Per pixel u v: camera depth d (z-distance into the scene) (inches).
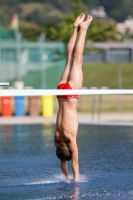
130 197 467.5
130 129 977.5
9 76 2425.0
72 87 512.7
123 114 1405.0
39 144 796.6
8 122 1162.6
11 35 2620.6
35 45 2513.5
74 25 531.5
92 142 805.9
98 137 864.9
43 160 661.3
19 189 506.0
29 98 1353.3
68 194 481.4
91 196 472.1
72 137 520.7
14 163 643.5
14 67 2428.6
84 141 818.2
